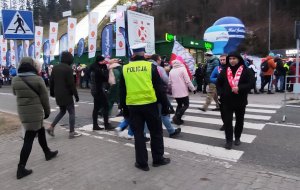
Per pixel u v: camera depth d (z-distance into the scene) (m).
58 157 6.30
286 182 4.91
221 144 7.21
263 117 9.97
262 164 5.91
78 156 6.32
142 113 5.52
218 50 24.44
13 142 7.64
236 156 6.35
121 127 7.88
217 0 73.06
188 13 73.75
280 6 65.44
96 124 8.56
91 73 8.35
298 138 7.52
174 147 7.02
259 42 57.97
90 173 5.44
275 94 16.08
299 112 10.80
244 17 67.75
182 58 10.26
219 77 6.85
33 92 5.47
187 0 75.12
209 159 6.11
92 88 8.38
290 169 5.66
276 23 61.88
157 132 5.64
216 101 11.11
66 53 7.62
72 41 25.12
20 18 7.86
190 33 69.50
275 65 16.28
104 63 8.32
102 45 20.50
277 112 10.84
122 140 7.48
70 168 5.70
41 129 6.00
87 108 12.94
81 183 5.06
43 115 5.73
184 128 8.76
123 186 4.90
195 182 4.96
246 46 57.78
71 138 7.71
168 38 19.28
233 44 28.34
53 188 4.95
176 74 8.88
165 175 5.26
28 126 5.48
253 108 11.70
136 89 5.47
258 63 18.41
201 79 17.88
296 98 14.04
